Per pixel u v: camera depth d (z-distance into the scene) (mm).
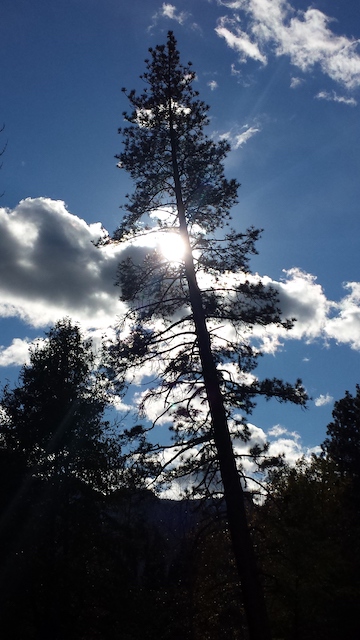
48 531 20781
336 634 24562
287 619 22234
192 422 16609
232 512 14992
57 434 22609
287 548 21312
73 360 24641
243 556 14570
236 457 16109
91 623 19875
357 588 23328
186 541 15883
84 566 20031
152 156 20422
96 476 21391
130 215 19812
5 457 22000
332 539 24188
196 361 17266
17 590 19391
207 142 20734
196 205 19891
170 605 18453
